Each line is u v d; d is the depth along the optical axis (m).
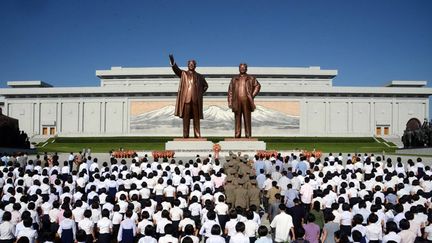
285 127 80.75
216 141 70.81
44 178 14.88
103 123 82.25
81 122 82.81
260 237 8.82
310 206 13.99
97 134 77.62
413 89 83.38
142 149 62.06
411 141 52.00
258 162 19.83
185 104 33.12
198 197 13.92
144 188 13.98
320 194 13.29
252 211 10.47
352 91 82.38
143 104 81.50
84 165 20.77
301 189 14.12
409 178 17.50
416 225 10.52
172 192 14.44
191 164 20.38
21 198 12.55
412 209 11.05
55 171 18.12
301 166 20.08
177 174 16.83
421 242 10.50
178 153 33.09
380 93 83.25
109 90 81.31
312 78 90.19
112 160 21.09
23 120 83.81
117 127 81.75
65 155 43.12
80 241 9.43
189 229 9.40
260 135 79.88
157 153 31.48
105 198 13.44
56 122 83.25
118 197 13.48
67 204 11.60
